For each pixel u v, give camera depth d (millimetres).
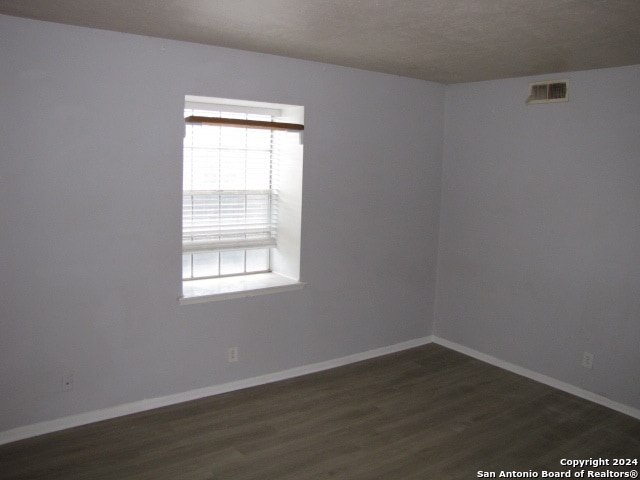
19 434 2982
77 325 3094
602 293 3682
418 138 4488
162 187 3281
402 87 4320
